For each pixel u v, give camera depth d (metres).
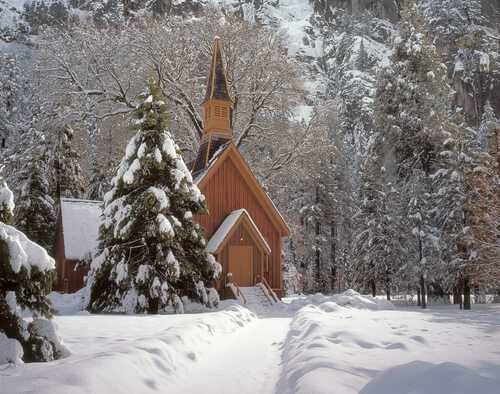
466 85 109.38
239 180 33.50
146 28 47.00
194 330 11.06
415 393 4.55
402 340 9.98
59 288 38.44
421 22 48.94
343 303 24.69
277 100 46.97
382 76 48.00
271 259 33.47
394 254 37.81
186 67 47.75
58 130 46.97
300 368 6.74
